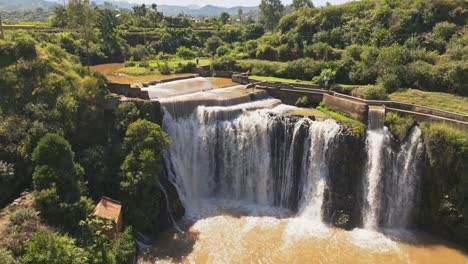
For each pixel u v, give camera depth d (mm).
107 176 39000
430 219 41781
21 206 31438
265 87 57250
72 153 34875
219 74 71625
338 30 77000
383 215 43406
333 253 37750
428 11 70375
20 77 42500
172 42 109500
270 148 46781
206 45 108500
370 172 43500
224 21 160625
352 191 43531
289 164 46375
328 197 43500
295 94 54531
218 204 46500
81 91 43281
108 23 97438
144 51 97875
